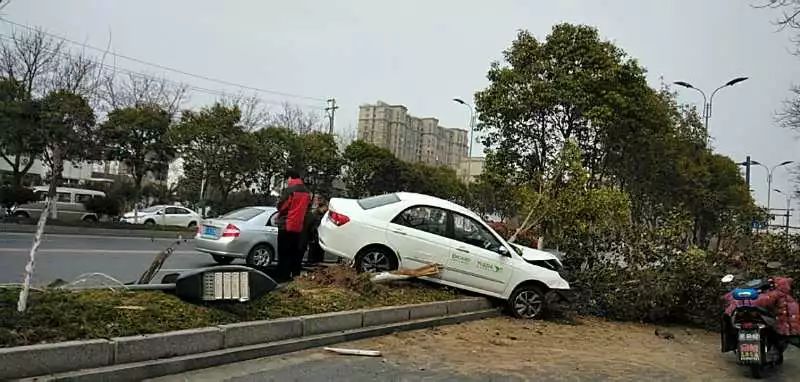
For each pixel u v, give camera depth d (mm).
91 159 23625
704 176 29141
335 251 10148
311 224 11734
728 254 12242
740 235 12883
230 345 6348
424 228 10344
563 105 19031
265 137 29812
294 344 6875
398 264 10180
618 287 11617
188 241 20625
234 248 12242
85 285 7797
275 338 6836
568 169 12883
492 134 20344
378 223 10188
